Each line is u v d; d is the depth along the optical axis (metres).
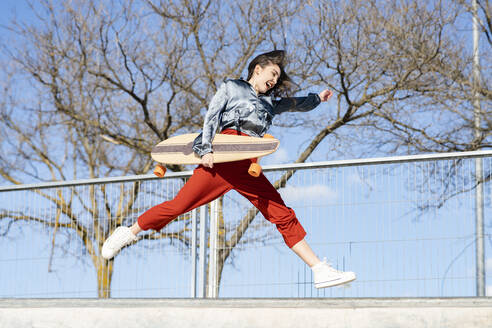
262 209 3.11
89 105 12.71
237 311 2.76
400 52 11.16
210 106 3.00
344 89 11.55
